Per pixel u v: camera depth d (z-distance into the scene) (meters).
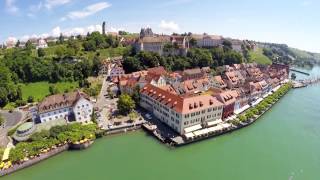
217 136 95.62
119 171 71.25
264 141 93.25
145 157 78.88
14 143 84.94
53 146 80.62
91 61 177.75
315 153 85.19
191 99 93.81
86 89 140.62
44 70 157.12
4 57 172.75
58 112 100.31
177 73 160.25
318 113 126.81
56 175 69.69
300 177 71.25
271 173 72.81
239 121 105.31
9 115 112.88
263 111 122.50
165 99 99.56
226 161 78.56
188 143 88.31
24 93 139.88
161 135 91.31
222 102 104.12
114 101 127.31
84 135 85.25
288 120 115.81
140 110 115.12
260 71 193.12
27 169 72.88
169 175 70.00
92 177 68.44
